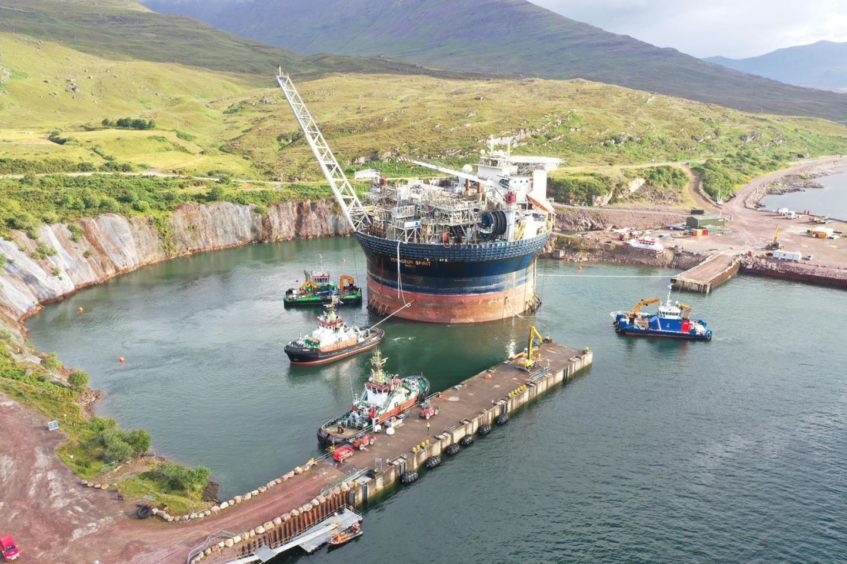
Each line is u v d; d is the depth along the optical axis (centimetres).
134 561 5794
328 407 9769
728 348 11894
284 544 6450
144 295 15588
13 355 10175
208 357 11712
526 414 9481
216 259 19438
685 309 12725
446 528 6975
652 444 8619
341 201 14412
